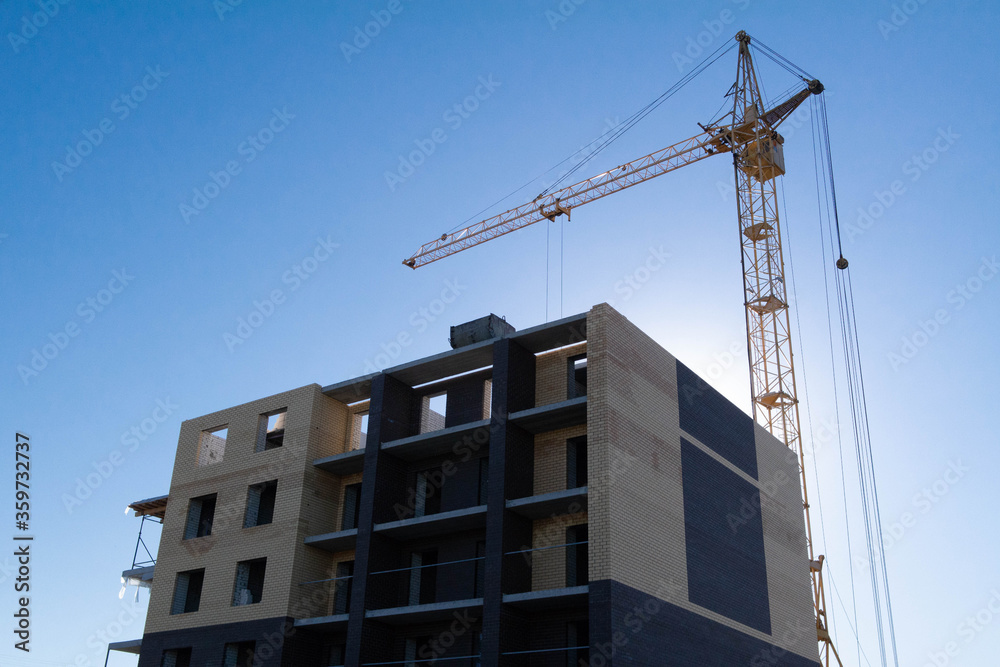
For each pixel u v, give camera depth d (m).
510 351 35.06
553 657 30.94
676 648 30.73
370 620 34.16
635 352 33.91
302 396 40.56
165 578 41.00
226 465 41.72
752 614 36.16
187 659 39.41
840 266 67.75
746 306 70.25
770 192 72.44
